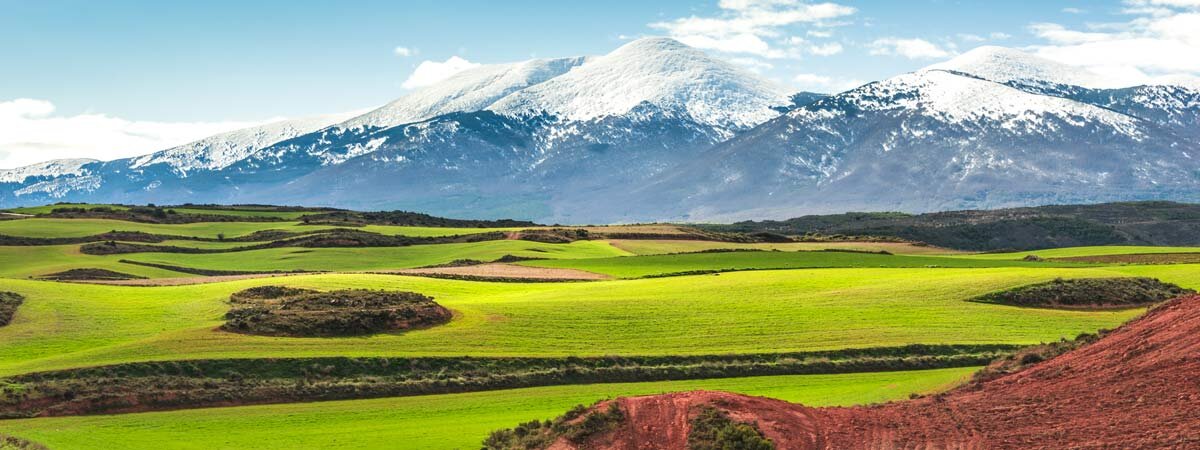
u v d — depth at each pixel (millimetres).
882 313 83062
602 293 93500
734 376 68375
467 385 65125
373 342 71562
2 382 60719
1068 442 41750
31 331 72875
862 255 134875
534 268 120625
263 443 52375
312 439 53000
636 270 118562
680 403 45969
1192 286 93438
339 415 58438
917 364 70062
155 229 175125
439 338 73438
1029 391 49781
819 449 42250
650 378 67625
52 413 58156
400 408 60156
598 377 67438
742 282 98312
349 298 80125
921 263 124562
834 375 68312
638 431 43969
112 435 54000
